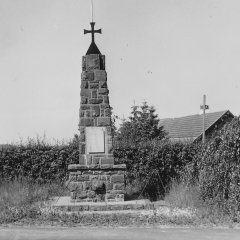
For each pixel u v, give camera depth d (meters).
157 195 20.95
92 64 17.70
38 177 22.11
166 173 22.38
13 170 22.06
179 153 22.47
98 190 17.23
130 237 11.73
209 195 15.98
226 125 16.30
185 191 17.70
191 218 14.13
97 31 17.95
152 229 12.76
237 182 14.63
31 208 15.64
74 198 17.19
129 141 24.06
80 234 12.12
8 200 17.06
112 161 17.53
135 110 34.25
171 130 47.81
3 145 22.70
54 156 22.33
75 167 17.23
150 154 22.34
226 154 15.27
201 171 17.02
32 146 22.33
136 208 16.36
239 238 11.55
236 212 14.34
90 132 17.55
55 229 12.84
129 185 21.55
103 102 17.64
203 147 18.59
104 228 12.98
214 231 12.41
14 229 12.80
